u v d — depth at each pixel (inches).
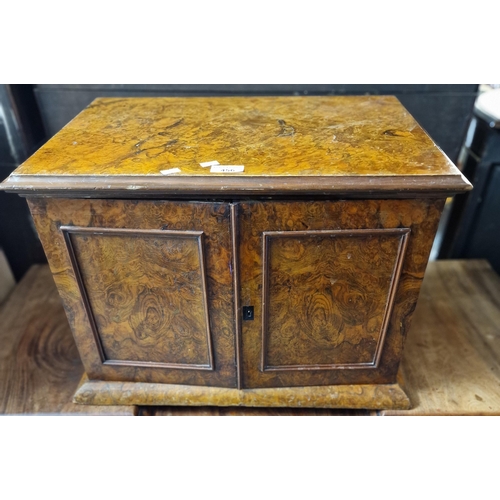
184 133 37.6
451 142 54.5
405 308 37.0
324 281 35.3
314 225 32.6
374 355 39.7
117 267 35.2
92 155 33.9
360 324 37.7
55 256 35.0
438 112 52.4
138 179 30.8
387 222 32.6
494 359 46.9
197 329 37.9
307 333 38.1
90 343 39.6
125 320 38.1
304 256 33.9
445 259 63.1
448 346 48.3
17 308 53.6
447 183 30.4
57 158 33.6
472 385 44.0
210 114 41.8
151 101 45.3
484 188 55.6
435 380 44.4
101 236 33.8
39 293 55.8
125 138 36.8
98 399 41.6
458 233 59.7
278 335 38.0
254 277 34.8
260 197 31.3
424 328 50.6
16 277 62.6
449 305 53.9
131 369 41.1
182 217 32.3
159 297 36.5
